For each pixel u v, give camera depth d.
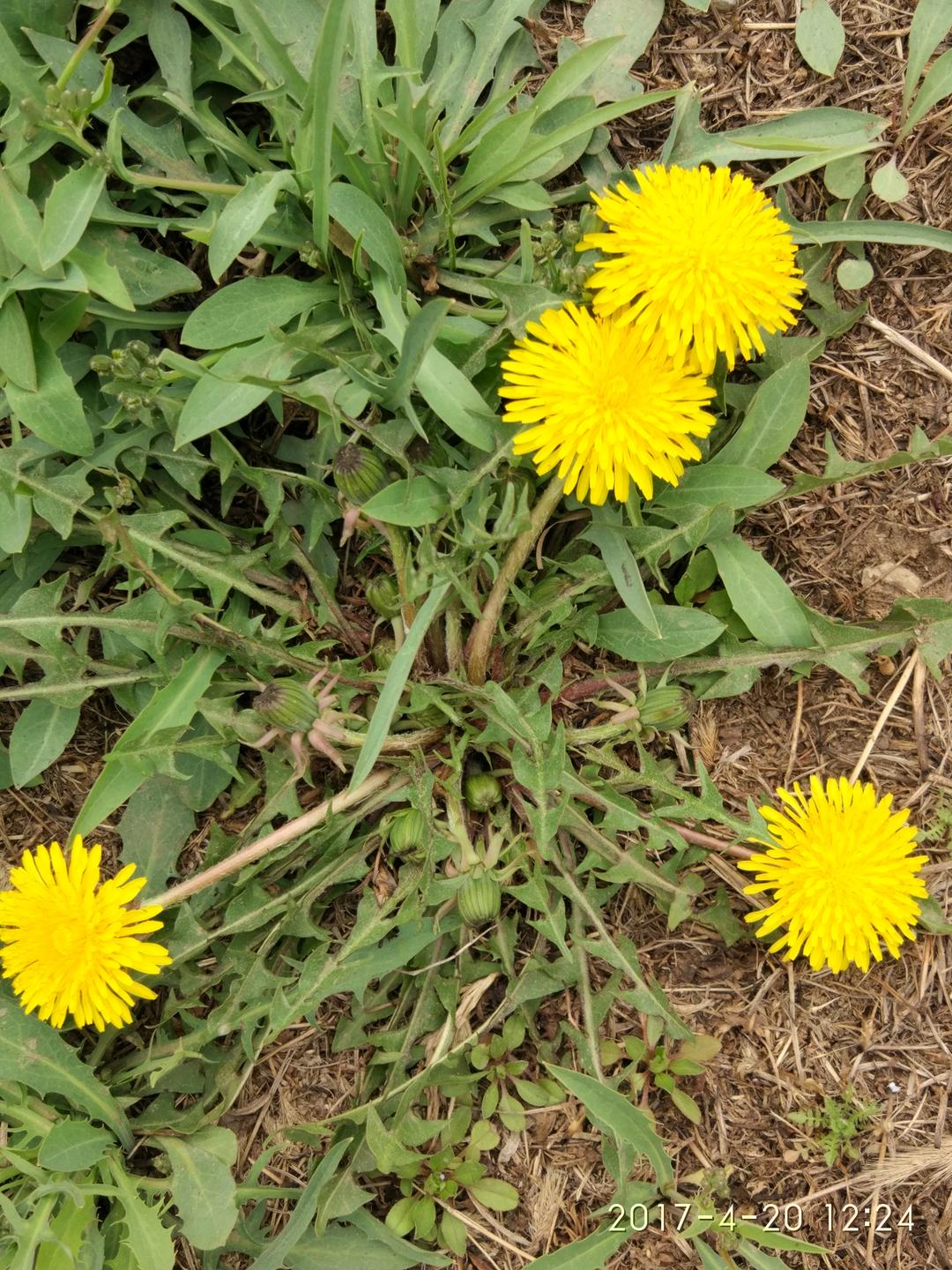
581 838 0.27
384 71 0.23
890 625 0.27
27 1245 0.23
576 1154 0.27
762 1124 0.28
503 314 0.25
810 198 0.28
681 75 0.27
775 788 0.28
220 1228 0.24
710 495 0.25
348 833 0.26
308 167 0.23
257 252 0.26
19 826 0.27
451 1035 0.26
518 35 0.26
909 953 0.28
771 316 0.22
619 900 0.28
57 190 0.22
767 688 0.28
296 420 0.27
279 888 0.26
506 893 0.27
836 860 0.24
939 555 0.28
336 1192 0.25
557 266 0.24
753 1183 0.27
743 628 0.28
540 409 0.21
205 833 0.28
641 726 0.25
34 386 0.23
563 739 0.23
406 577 0.24
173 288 0.25
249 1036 0.25
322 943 0.27
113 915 0.22
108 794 0.24
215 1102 0.27
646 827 0.26
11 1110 0.25
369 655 0.27
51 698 0.25
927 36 0.26
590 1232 0.27
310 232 0.25
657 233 0.21
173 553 0.25
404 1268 0.26
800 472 0.28
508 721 0.24
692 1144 0.27
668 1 0.27
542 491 0.26
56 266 0.23
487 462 0.23
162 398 0.23
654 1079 0.27
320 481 0.26
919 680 0.28
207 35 0.25
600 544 0.25
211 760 0.26
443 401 0.23
